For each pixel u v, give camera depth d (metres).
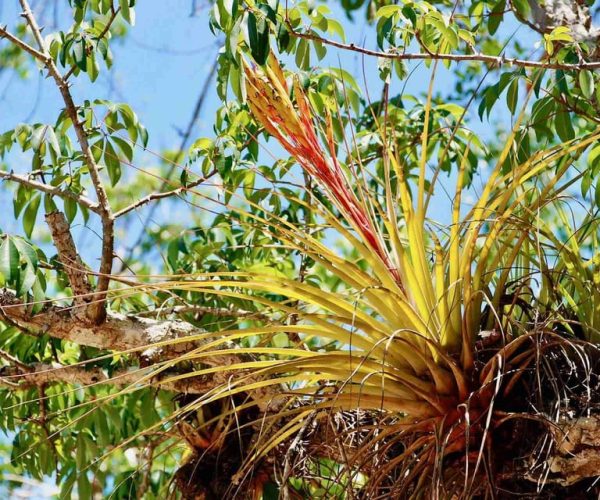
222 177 3.84
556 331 3.01
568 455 2.79
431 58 3.34
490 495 2.86
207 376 3.57
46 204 3.77
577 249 3.14
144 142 3.93
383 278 2.91
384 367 2.81
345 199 3.03
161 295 4.20
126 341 3.57
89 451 3.94
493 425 2.82
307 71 3.66
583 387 2.88
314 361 2.88
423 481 2.87
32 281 3.40
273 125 3.07
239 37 3.28
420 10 3.65
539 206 3.03
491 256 3.26
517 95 3.38
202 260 4.32
